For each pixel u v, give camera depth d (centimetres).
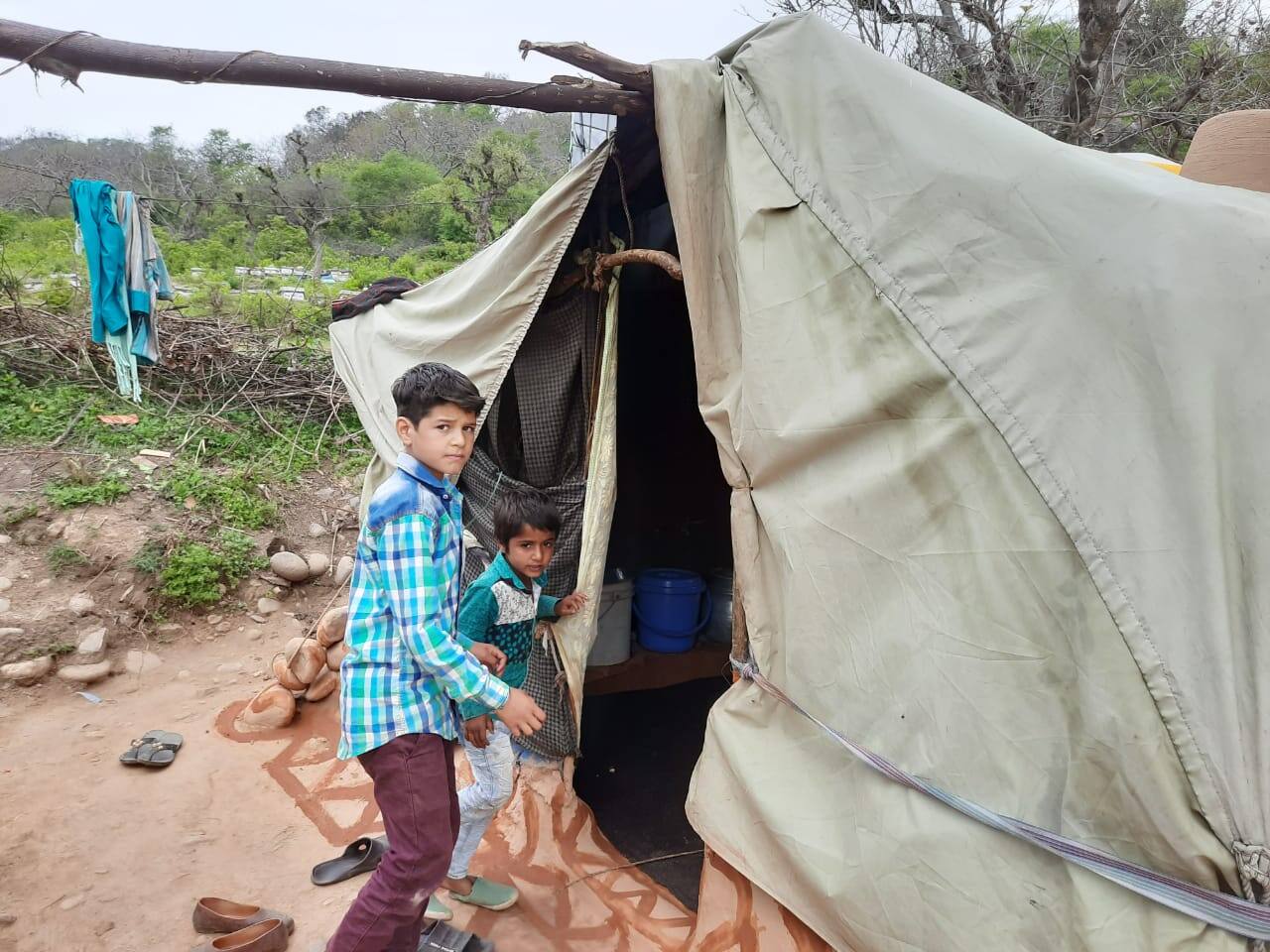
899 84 199
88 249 574
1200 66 689
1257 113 243
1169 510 153
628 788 339
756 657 237
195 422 731
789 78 225
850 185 206
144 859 286
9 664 412
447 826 198
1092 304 163
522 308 309
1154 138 725
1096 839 162
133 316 606
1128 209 160
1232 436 149
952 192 186
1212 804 146
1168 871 154
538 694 313
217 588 505
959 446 183
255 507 611
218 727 384
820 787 216
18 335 772
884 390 196
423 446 193
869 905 193
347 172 3531
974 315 181
